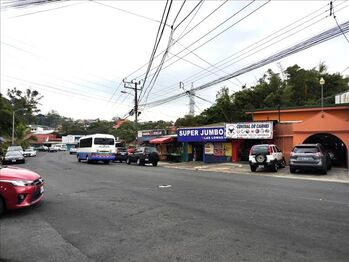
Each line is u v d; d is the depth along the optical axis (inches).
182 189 507.5
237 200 408.2
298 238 249.3
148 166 1168.2
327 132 962.1
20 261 210.4
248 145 1216.8
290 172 818.2
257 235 257.9
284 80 2140.7
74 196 439.8
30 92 4131.4
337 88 1995.6
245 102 1996.8
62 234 266.1
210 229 275.9
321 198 422.3
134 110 1550.2
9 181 329.7
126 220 308.5
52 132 4685.0
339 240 243.6
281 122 1163.9
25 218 318.7
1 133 2628.0
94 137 1284.4
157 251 224.5
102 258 213.0
